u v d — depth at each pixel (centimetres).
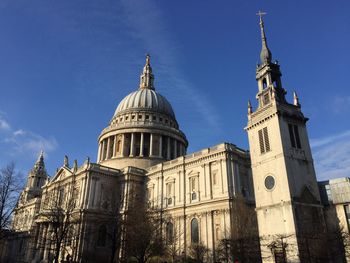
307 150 5475
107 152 11325
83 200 8575
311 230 4653
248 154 7819
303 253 4444
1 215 5597
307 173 5247
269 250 4853
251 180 7575
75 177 9394
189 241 7319
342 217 5044
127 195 8244
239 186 7206
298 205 4822
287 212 4772
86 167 9031
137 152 11106
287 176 4941
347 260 4541
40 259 8912
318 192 5231
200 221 7281
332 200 5212
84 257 7550
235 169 7350
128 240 6056
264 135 5562
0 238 6481
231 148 7538
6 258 10975
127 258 6256
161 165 9000
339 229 4662
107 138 11644
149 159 10650
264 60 6188
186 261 6262
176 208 7862
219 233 6812
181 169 8300
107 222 7294
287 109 5559
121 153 10962
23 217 12025
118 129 11331
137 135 11306
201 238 7100
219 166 7406
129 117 11988
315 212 4959
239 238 5338
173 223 7806
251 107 6091
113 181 9400
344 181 5250
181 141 11969
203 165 7756
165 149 11406
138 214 6581
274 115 5434
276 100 5519
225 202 6906
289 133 5397
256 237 5138
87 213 8381
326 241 4528
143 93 12800
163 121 12194
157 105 12475
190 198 7762
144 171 9562
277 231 4859
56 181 9981
